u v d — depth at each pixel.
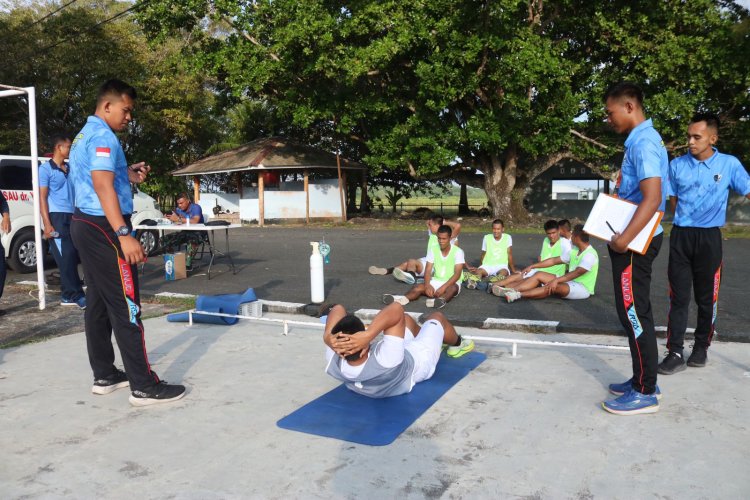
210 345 5.31
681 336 4.39
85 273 3.85
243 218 25.64
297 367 4.65
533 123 18.80
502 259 8.63
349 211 30.23
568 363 4.66
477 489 2.76
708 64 18.19
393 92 20.56
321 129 30.03
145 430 3.48
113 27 28.03
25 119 28.17
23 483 2.87
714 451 3.12
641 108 3.62
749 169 21.80
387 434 3.35
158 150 32.62
